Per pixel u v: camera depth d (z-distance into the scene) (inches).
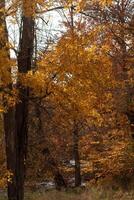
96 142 813.2
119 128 797.2
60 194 689.6
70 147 922.1
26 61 502.3
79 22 564.7
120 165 755.4
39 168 880.9
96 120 525.3
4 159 671.8
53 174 902.4
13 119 539.8
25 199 688.4
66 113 540.1
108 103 700.7
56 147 901.8
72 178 1037.8
